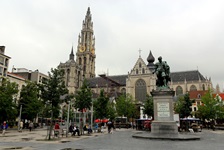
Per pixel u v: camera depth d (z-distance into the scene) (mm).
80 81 135500
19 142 20609
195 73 123000
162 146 16141
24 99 52594
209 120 75938
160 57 26984
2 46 66562
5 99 41969
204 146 16641
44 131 43562
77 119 44688
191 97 101938
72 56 153625
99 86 133625
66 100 28344
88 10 167500
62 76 27719
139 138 23281
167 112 23797
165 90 24484
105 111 45688
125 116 76500
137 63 113938
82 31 162375
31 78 83188
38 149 14922
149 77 108312
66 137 27547
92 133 36656
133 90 110000
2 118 43031
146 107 62781
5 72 65125
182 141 19984
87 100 37969
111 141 21016
